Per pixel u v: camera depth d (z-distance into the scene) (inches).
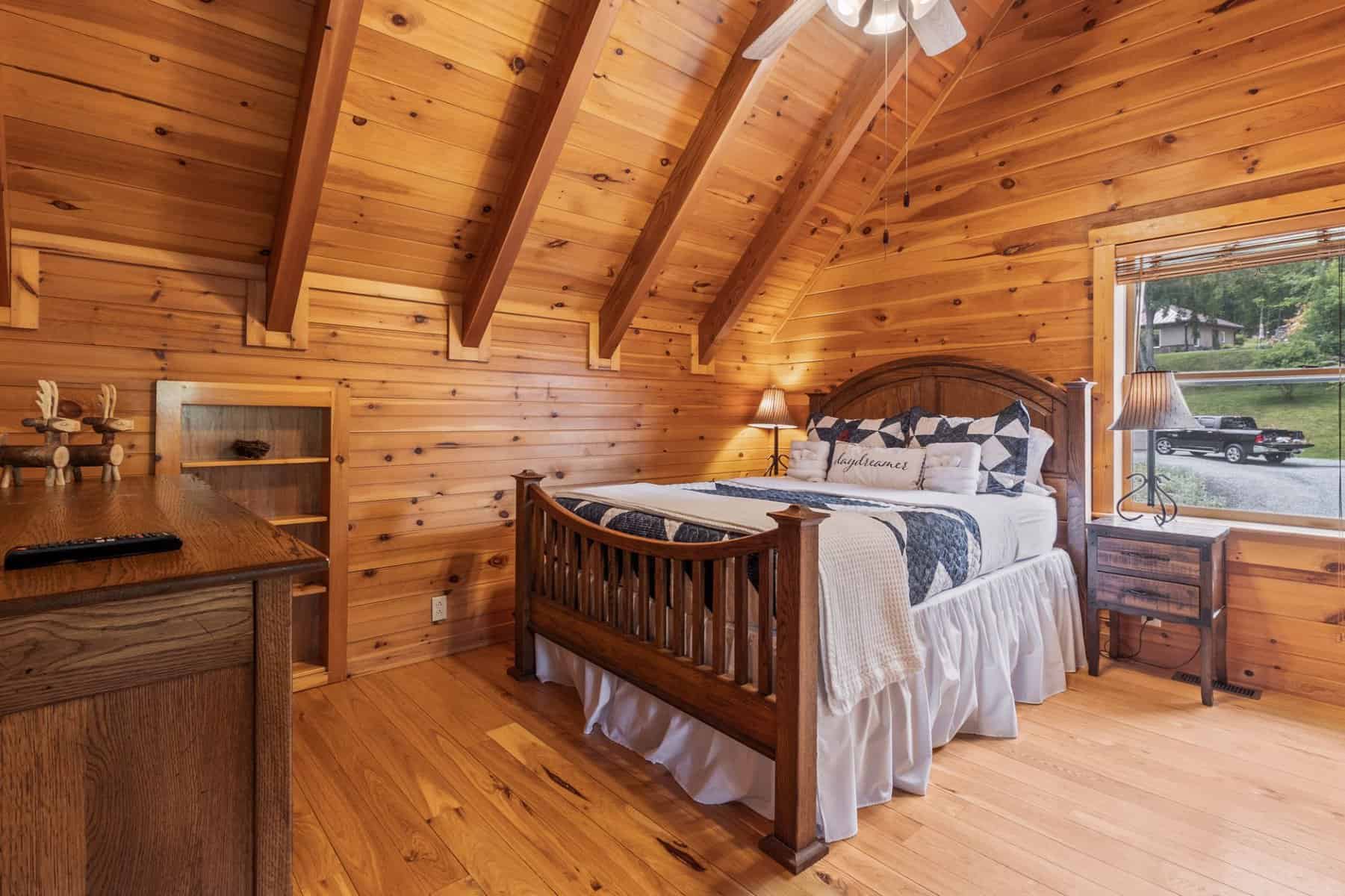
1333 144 103.8
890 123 149.2
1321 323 109.7
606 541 95.8
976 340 146.6
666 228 132.8
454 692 111.7
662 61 111.4
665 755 86.1
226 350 105.0
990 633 98.5
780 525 70.0
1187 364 123.6
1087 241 130.3
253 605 32.4
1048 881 66.2
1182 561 108.0
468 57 96.0
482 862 68.9
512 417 138.3
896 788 82.7
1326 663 106.2
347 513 116.7
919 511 98.0
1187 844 71.7
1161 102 120.8
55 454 70.0
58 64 77.9
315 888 64.9
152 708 30.0
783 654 69.4
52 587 27.9
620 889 65.4
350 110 94.8
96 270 94.4
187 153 90.5
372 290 118.3
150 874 30.1
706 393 176.6
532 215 113.7
